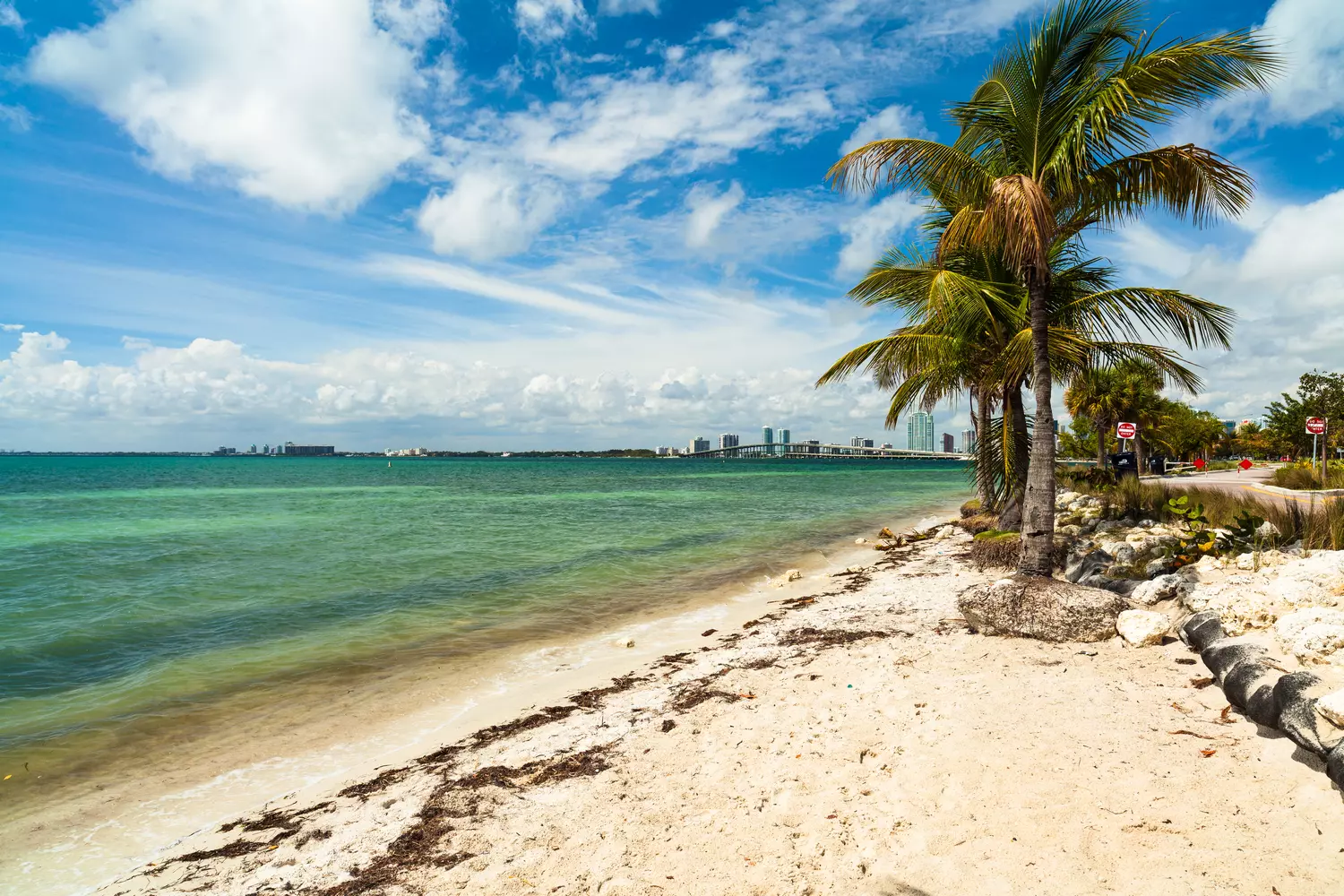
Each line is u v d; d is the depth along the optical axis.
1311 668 4.53
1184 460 62.94
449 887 3.59
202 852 4.38
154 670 8.35
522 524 25.56
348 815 4.66
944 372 13.30
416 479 74.62
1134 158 7.63
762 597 12.32
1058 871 3.19
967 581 11.44
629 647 9.12
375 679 7.98
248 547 19.22
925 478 76.69
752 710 5.98
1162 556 8.97
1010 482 12.72
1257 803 3.50
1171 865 3.12
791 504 36.31
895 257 13.34
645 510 32.28
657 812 4.21
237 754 6.05
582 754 5.32
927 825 3.71
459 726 6.52
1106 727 4.66
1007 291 11.71
